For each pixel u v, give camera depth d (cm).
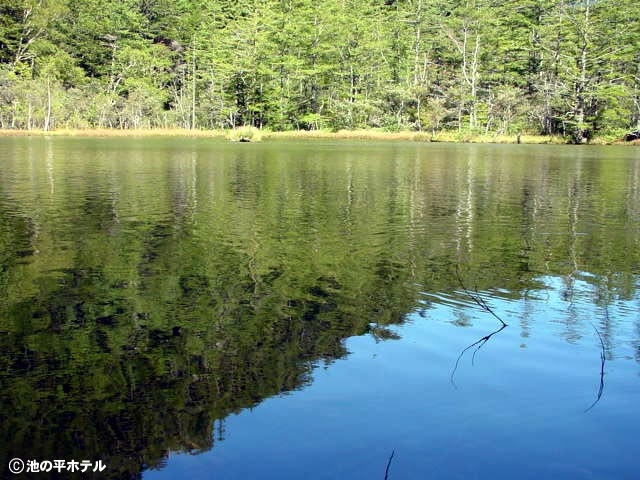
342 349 452
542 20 6112
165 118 6444
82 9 7788
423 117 6019
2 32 6744
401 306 554
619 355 441
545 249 790
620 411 355
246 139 4600
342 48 6688
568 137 5162
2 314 521
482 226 958
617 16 5500
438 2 7038
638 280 650
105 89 6856
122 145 3534
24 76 6356
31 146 3228
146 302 558
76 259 712
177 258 722
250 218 1000
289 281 631
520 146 4312
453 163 2358
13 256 724
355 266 696
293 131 6269
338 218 1012
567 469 299
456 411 356
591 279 649
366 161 2406
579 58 5325
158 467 305
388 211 1094
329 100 6625
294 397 376
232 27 7244
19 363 425
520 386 389
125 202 1161
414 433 332
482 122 6047
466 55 6431
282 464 306
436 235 877
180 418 352
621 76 5234
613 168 2173
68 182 1492
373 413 354
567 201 1248
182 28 8294
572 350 451
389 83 6488
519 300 575
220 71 6738
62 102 5597
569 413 353
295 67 6588
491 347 455
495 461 305
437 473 296
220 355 441
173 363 427
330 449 318
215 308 543
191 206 1120
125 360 432
